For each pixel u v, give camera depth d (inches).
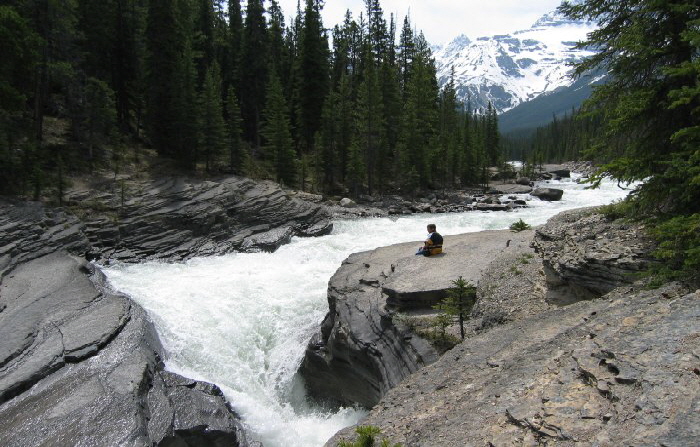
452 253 652.7
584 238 479.8
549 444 194.7
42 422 375.6
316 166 1866.4
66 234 875.4
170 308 654.5
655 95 417.4
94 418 376.8
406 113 2194.9
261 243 1019.3
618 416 191.0
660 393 190.1
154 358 503.2
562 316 348.8
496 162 3299.7
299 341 614.2
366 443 241.3
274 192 1299.2
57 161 1188.5
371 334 500.7
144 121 1633.9
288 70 2460.6
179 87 1465.3
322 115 1875.0
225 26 2518.5
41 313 563.5
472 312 482.3
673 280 326.3
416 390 323.6
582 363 241.9
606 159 478.6
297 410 557.3
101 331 514.0
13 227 815.1
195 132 1461.6
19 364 454.9
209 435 398.3
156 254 954.1
